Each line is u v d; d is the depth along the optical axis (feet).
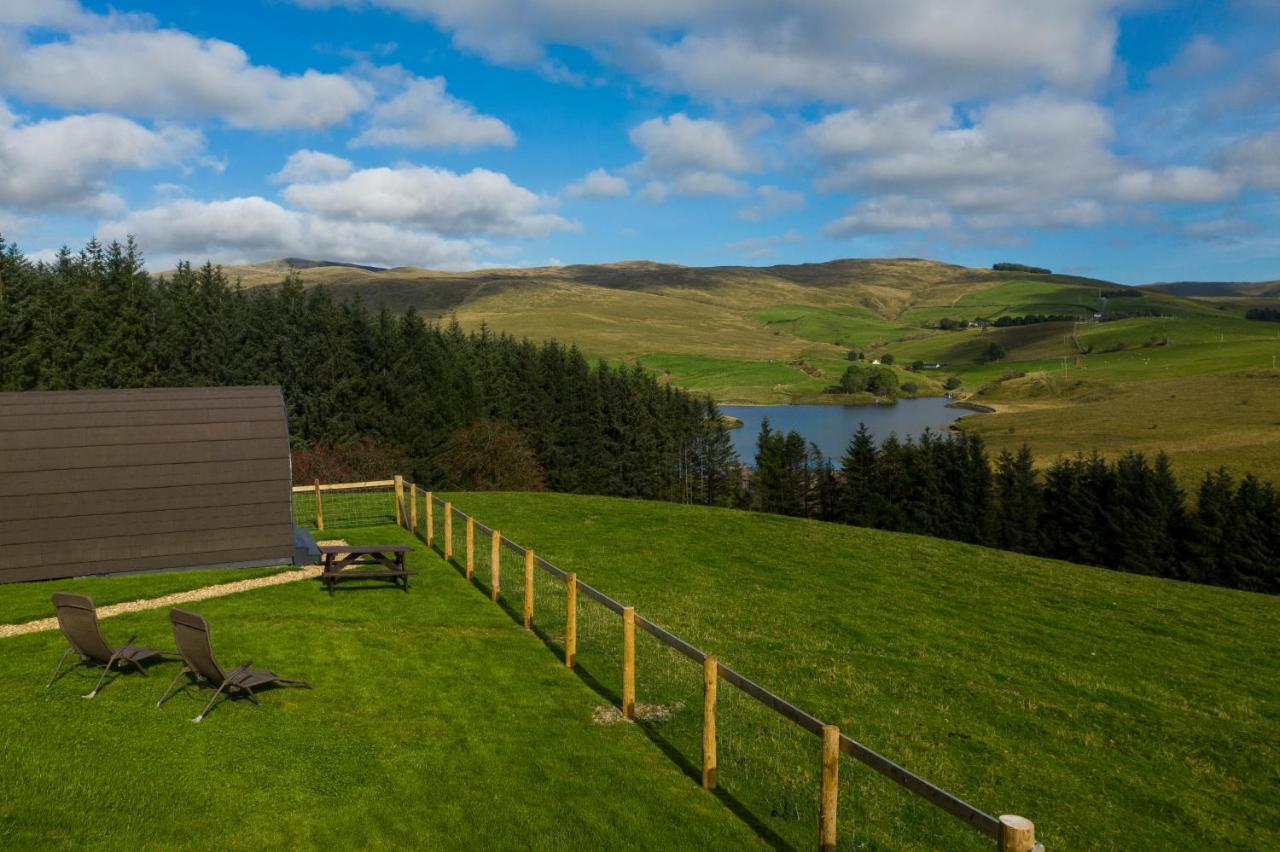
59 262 185.16
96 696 32.63
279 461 58.65
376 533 72.79
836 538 87.81
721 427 296.51
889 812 30.45
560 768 29.86
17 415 53.98
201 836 23.18
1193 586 82.38
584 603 55.11
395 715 33.14
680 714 36.73
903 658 50.72
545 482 231.09
